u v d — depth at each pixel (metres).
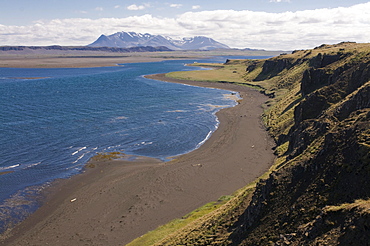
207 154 70.06
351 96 47.38
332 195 27.34
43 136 82.69
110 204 49.66
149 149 74.81
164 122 98.38
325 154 32.06
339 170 28.94
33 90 163.00
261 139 77.94
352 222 22.34
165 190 53.41
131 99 137.00
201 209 45.50
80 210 48.25
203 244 32.00
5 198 51.94
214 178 57.31
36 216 47.12
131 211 47.38
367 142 28.92
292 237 25.88
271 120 91.00
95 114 108.12
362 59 68.38
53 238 41.78
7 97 140.38
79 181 58.06
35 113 108.50
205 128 91.44
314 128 45.62
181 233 36.31
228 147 73.75
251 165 62.22
